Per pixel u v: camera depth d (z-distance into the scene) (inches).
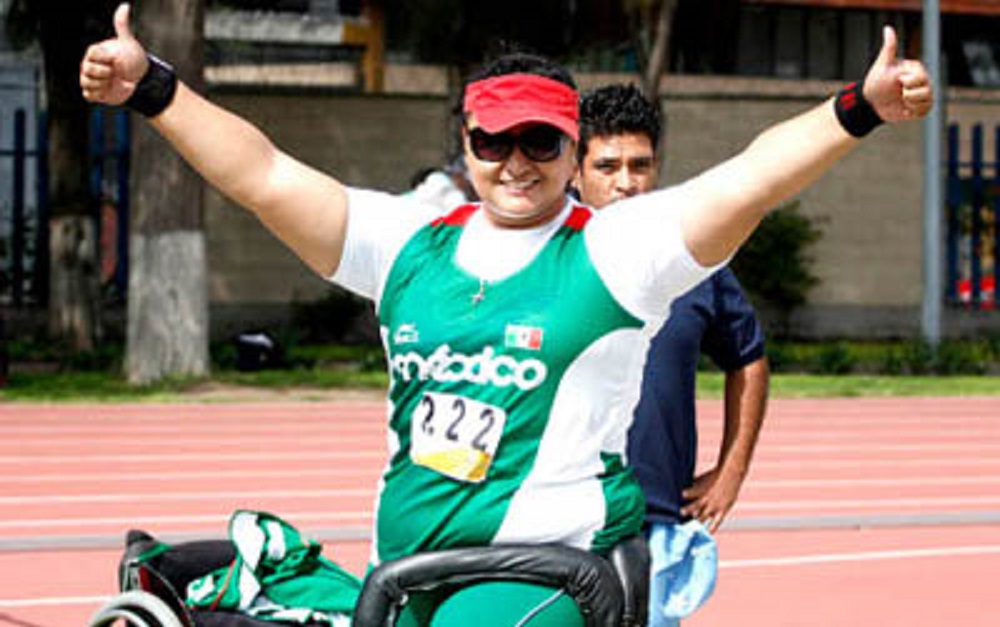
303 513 633.0
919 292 1745.8
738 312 278.1
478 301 202.8
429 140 1609.3
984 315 1758.1
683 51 2010.3
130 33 208.7
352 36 1834.4
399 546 205.8
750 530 601.3
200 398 1083.3
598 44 1653.5
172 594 243.0
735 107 1696.6
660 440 265.7
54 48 1363.2
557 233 206.1
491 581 200.2
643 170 277.9
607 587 198.2
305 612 250.8
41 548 555.2
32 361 1325.0
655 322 204.7
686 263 197.6
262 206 212.5
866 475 765.9
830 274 1720.0
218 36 1788.9
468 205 214.2
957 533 601.0
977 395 1198.9
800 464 805.2
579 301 200.4
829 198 1721.2
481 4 1472.7
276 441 871.7
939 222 1406.3
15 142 1589.6
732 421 280.4
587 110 277.9
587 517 201.9
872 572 519.8
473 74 215.0
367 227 213.6
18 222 1588.3
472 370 200.7
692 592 259.4
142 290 1159.0
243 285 1598.2
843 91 188.1
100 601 468.4
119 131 1600.6
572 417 200.8
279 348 1294.3
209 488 700.7
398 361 207.8
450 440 200.5
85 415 985.5
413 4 1497.3
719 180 193.9
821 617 452.4
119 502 659.4
